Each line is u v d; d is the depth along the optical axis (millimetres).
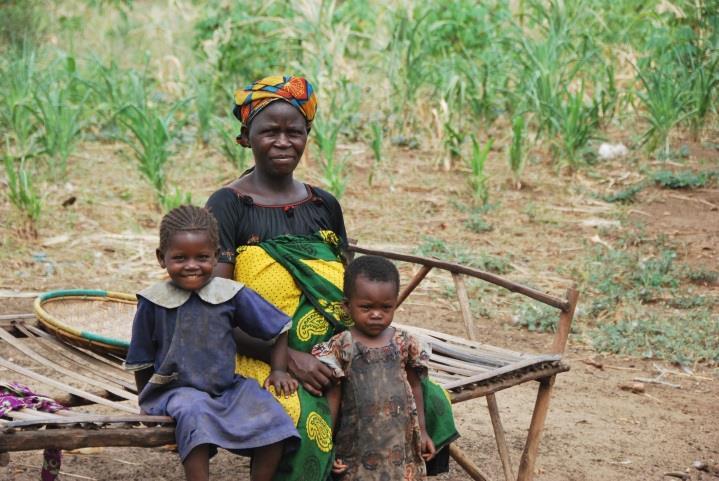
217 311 3223
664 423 5102
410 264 7242
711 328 6238
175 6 12375
